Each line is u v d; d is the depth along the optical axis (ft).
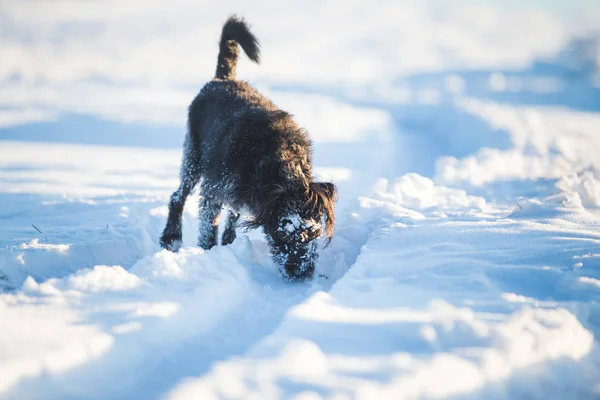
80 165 45.50
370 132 72.49
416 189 29.73
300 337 12.92
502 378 11.65
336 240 22.06
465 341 12.50
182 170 25.68
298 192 19.21
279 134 20.57
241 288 16.60
